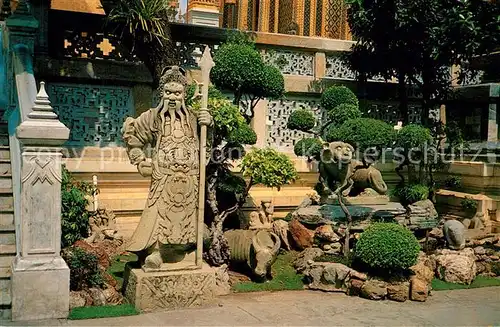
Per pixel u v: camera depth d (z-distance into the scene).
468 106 12.25
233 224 9.48
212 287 6.91
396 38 10.78
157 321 6.20
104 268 7.53
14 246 6.67
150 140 6.83
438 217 10.63
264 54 11.20
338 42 11.66
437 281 8.35
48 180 6.03
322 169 9.21
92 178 9.47
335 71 11.85
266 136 11.21
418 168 11.38
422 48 10.82
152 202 6.77
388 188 11.64
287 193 10.77
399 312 6.93
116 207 9.43
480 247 9.17
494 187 10.95
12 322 5.81
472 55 10.80
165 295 6.64
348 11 11.48
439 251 8.85
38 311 5.95
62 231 7.71
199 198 6.91
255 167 7.94
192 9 16.69
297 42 11.32
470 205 10.91
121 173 9.65
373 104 12.07
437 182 11.93
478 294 7.92
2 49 9.71
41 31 9.59
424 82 11.52
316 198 9.85
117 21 9.59
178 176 6.80
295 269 8.33
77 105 9.84
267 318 6.50
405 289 7.42
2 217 7.09
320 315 6.69
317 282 7.77
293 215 9.20
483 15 10.24
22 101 7.08
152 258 6.69
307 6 29.16
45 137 5.96
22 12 8.41
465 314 6.95
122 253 8.56
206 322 6.25
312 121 9.66
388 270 7.61
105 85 9.98
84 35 10.12
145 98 10.16
